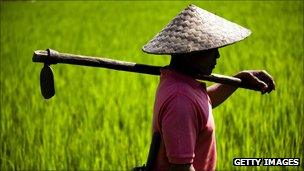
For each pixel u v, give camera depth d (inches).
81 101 356.5
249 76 132.5
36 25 948.0
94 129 292.2
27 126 299.1
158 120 112.1
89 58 116.8
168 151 108.7
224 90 141.8
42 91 116.0
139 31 761.0
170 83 112.6
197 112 110.6
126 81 408.2
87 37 724.7
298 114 287.4
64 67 482.3
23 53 603.5
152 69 120.8
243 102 319.3
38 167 247.6
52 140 271.4
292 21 739.4
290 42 541.3
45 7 1473.9
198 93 113.3
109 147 255.0
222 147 235.5
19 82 421.1
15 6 1566.2
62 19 1056.8
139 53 543.8
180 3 1293.1
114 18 1008.9
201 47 110.0
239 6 1060.5
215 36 112.0
